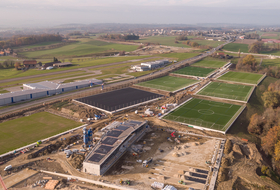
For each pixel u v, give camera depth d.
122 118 125.81
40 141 96.50
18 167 80.12
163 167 81.75
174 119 125.25
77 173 77.81
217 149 94.12
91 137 98.06
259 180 75.19
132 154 89.94
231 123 119.69
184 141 101.38
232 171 80.00
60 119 125.00
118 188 70.31
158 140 102.00
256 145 102.62
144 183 72.88
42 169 79.81
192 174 77.69
